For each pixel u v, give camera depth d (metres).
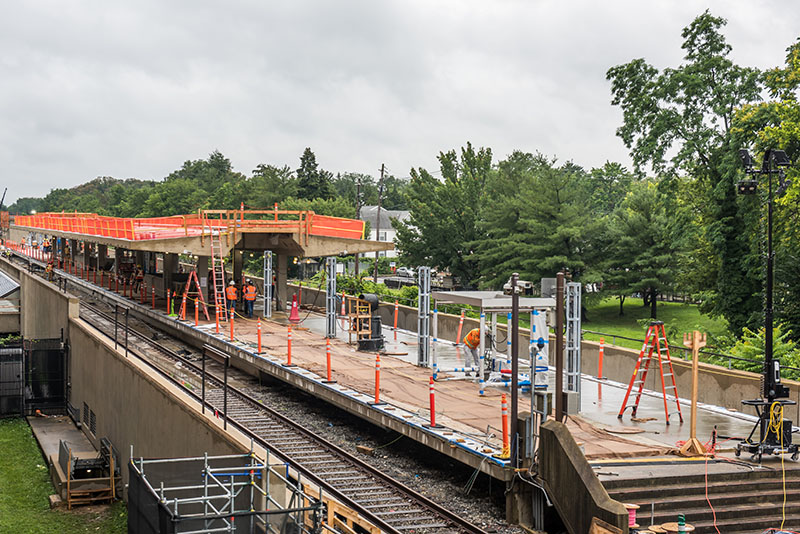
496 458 14.39
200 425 16.78
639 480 13.56
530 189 47.69
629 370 23.98
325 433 20.61
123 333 32.88
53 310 36.34
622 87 41.62
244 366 28.39
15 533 19.55
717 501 13.45
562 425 13.31
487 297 18.25
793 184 31.88
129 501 14.33
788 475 14.32
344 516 13.60
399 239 55.06
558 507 13.09
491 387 20.81
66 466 23.41
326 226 33.97
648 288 50.41
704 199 40.03
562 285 14.47
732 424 17.88
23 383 32.72
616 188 108.75
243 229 32.78
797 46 34.12
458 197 53.31
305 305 40.81
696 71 38.53
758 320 34.66
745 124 35.19
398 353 26.67
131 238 31.36
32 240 75.81
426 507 14.91
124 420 23.48
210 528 12.70
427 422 16.92
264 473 13.70
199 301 33.12
